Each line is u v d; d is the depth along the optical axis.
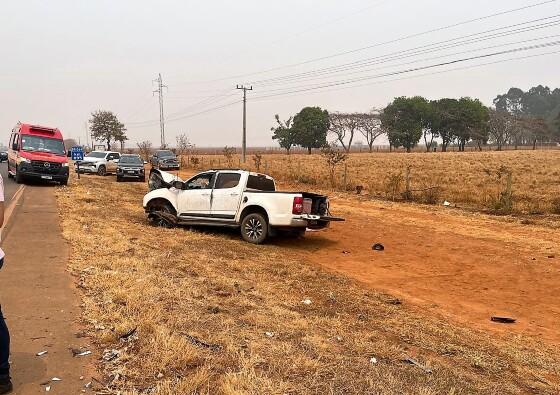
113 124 87.19
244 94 51.91
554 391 4.53
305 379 3.98
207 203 12.43
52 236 9.45
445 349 5.37
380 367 4.45
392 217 16.83
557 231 13.95
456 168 41.59
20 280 6.28
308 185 28.17
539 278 9.27
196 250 9.74
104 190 21.55
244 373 3.88
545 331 6.53
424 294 8.09
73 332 4.61
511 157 58.59
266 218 11.64
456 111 107.44
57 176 21.42
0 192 3.57
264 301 6.45
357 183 28.56
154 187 14.08
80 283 6.25
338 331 5.50
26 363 3.92
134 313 5.13
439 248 11.98
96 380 3.70
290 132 113.38
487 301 7.84
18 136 22.42
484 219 16.27
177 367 3.99
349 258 10.77
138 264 7.55
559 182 27.80
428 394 3.90
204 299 6.11
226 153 45.59
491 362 5.13
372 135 115.56
